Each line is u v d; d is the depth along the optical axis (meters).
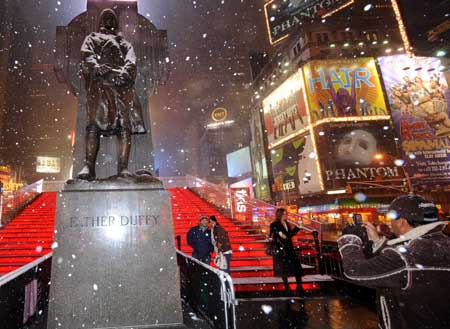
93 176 4.71
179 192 20.58
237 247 10.96
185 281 6.39
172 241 4.38
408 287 1.60
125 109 5.09
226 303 3.66
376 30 39.59
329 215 33.72
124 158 4.90
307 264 9.71
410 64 36.81
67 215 4.18
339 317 5.48
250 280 8.09
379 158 34.25
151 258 4.25
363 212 32.53
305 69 38.28
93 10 6.83
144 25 6.97
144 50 6.76
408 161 34.12
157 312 4.07
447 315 1.54
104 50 5.17
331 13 40.50
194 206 16.62
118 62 5.21
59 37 6.47
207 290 4.63
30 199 17.62
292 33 42.06
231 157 71.75
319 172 35.31
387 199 32.88
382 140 34.72
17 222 13.66
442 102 35.62
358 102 35.91
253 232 12.53
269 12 46.28
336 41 38.66
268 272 8.82
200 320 4.50
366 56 37.31
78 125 5.80
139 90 6.42
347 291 7.15
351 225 2.01
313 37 39.44
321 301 6.60
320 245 9.20
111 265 4.12
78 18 6.72
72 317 3.86
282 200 41.44
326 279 7.99
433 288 1.57
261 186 50.38
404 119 35.31
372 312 5.68
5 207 13.80
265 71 50.28
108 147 5.81
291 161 40.38
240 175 68.94
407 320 1.61
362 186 33.31
